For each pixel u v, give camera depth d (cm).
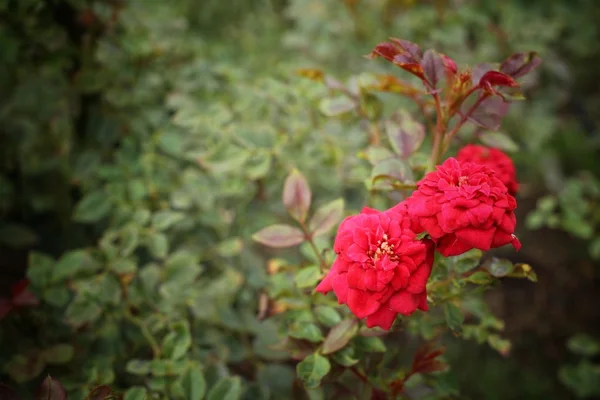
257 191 56
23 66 59
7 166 61
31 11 55
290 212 44
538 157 79
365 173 49
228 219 56
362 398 42
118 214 52
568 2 87
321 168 58
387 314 35
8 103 60
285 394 50
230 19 84
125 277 48
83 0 56
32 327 48
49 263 48
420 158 45
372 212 38
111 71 58
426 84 40
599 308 74
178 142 55
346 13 71
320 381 41
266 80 57
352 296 35
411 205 36
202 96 59
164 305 48
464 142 57
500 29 71
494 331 70
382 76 44
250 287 56
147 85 60
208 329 50
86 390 44
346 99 49
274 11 85
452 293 41
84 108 61
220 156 51
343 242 36
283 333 45
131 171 55
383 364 45
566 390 65
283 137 51
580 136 87
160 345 48
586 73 91
